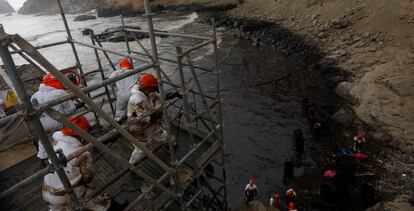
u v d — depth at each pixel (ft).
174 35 16.81
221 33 110.63
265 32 100.07
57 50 110.42
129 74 10.64
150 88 17.04
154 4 190.60
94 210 13.08
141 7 193.57
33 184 16.76
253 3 140.67
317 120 44.88
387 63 54.90
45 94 16.60
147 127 17.34
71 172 11.48
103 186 11.51
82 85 21.36
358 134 38.65
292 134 45.16
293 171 36.96
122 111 21.29
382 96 45.88
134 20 176.24
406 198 29.01
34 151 20.63
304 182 34.94
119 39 111.45
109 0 222.89
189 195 20.48
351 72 59.26
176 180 14.29
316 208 30.27
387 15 71.97
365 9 80.38
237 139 45.34
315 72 66.49
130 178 16.97
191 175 16.53
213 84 66.13
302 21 98.22
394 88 46.24
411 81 46.37
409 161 34.63
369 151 37.81
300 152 39.88
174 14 172.04
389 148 37.52
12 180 17.28
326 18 90.53
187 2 180.55
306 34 86.63
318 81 62.18
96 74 75.61
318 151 39.96
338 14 87.66
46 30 181.37
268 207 29.45
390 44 62.90
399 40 62.54
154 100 17.67
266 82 64.75
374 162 35.70
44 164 16.83
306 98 52.31
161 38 110.93
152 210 12.80
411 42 59.57
